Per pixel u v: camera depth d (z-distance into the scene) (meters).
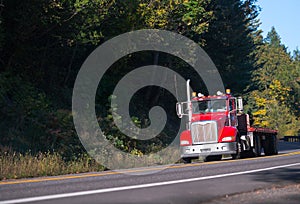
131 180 12.38
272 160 19.55
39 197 9.25
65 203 8.45
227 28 41.56
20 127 21.42
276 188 10.41
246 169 14.95
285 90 96.44
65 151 21.31
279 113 93.62
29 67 25.98
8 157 17.05
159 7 29.72
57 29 24.89
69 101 27.45
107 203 8.44
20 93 23.61
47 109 23.88
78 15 23.91
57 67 28.23
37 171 15.88
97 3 24.00
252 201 8.73
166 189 10.27
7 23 23.84
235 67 44.94
